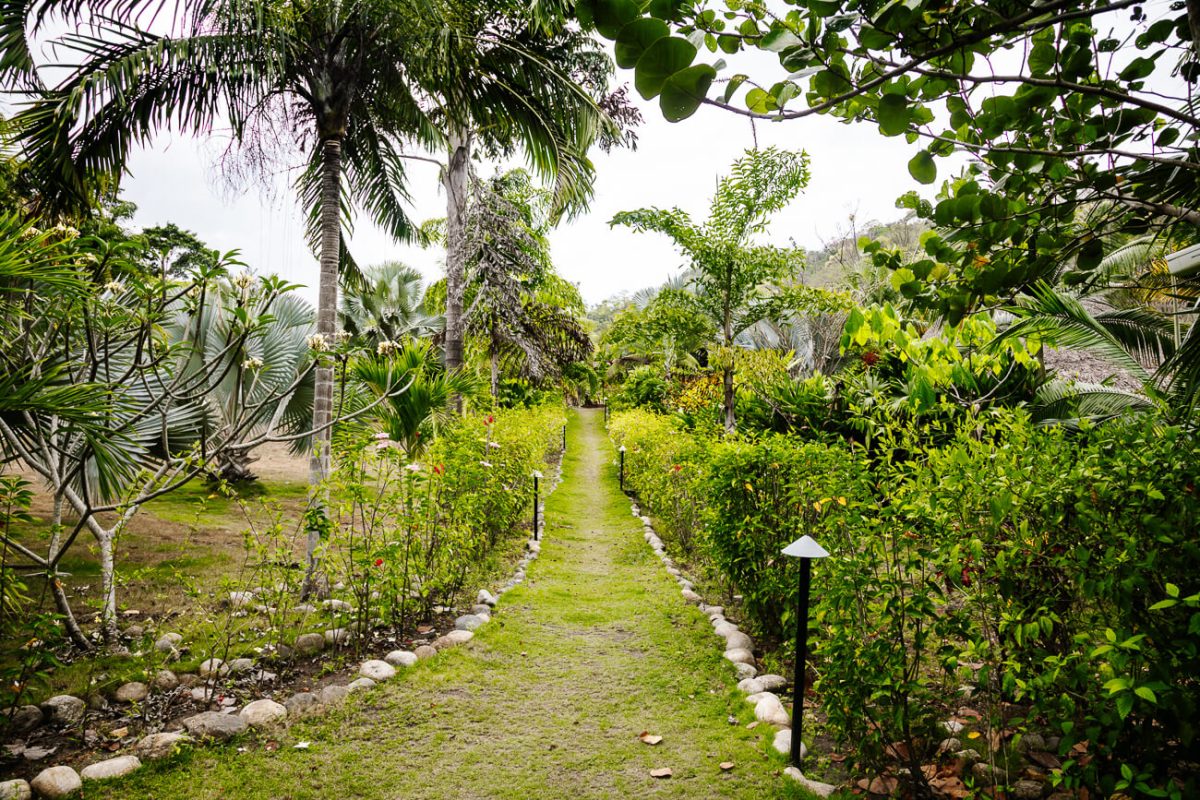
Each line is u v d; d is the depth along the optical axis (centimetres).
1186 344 275
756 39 144
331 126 547
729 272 961
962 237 201
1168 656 196
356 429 577
